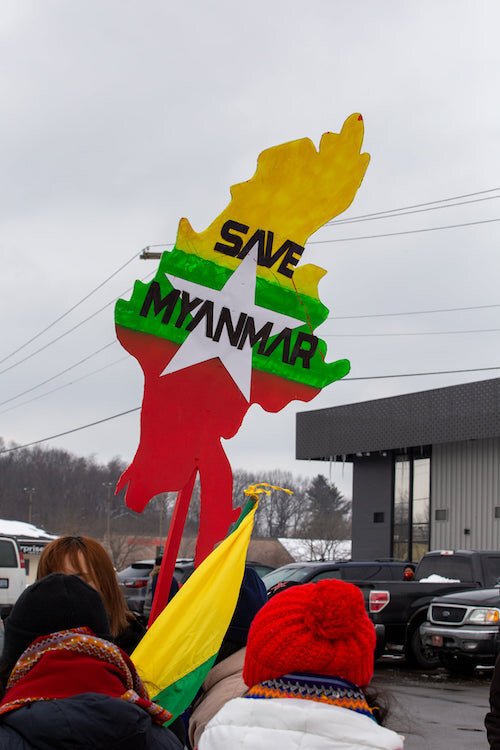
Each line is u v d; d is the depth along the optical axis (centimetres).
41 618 241
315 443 3375
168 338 443
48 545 326
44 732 223
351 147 476
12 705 229
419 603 1562
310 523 8700
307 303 474
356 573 1667
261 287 463
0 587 1953
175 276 445
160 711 243
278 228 468
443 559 1689
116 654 243
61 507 6300
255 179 463
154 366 440
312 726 196
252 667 208
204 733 205
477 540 2850
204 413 446
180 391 443
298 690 203
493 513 2809
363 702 205
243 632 388
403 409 3033
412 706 1115
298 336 471
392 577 1692
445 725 984
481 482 2859
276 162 466
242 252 459
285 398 465
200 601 373
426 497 3062
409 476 3131
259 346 461
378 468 3259
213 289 453
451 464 2964
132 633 362
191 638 368
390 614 1545
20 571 1978
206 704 297
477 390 2780
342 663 201
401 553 3144
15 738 225
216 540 441
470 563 1648
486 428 2741
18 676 238
